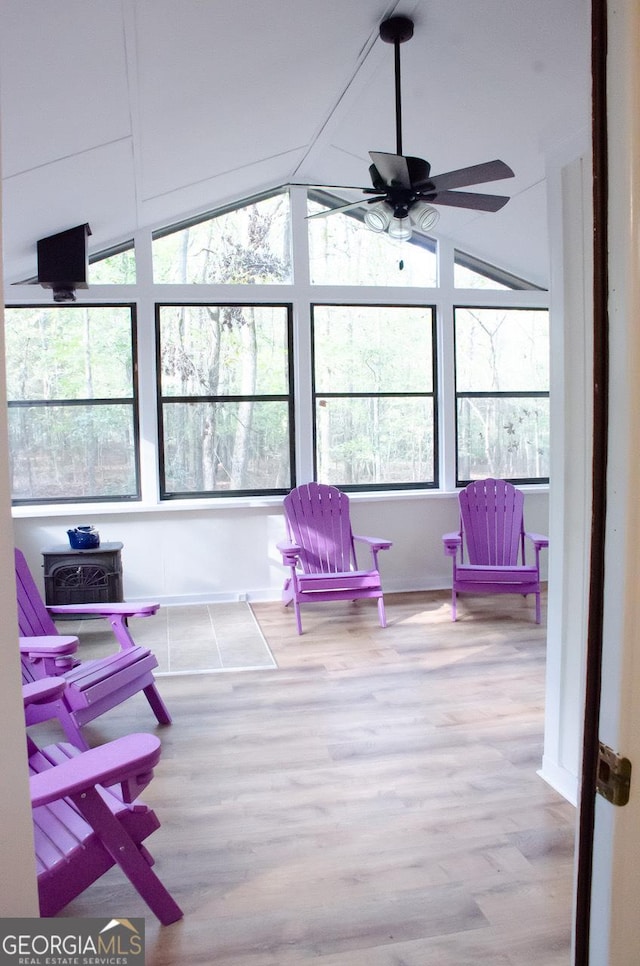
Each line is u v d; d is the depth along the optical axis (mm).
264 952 1691
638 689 742
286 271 5219
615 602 740
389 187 3145
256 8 2701
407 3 2932
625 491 722
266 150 4359
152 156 3750
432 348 5457
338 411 5340
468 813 2291
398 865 2020
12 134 2939
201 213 5074
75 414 5008
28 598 2998
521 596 5211
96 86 2812
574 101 3453
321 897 1888
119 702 2740
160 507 4961
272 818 2273
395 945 1710
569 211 2268
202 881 1958
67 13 2270
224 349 5164
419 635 4262
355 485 5395
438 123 3959
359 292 5238
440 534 5469
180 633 4379
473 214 4840
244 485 5238
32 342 4941
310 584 4344
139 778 1716
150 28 2549
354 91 3814
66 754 2164
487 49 3207
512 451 5621
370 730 2930
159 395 5082
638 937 763
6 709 794
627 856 753
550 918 1798
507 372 5582
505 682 3451
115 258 4977
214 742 2842
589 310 2193
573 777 2359
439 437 5473
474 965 1640
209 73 3105
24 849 817
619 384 722
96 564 4633
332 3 2857
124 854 1708
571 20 2912
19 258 4508
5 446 778
